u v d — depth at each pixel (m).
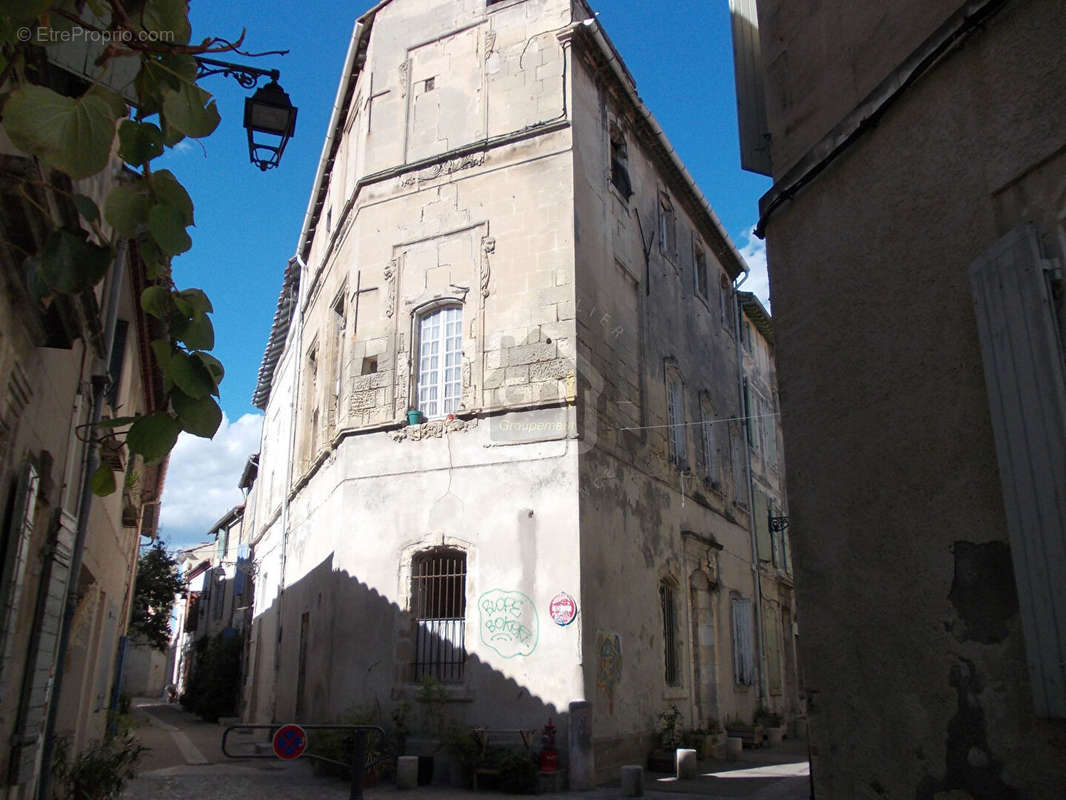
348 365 16.12
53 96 2.85
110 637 14.66
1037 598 3.55
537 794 11.98
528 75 16.14
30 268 4.87
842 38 5.50
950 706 4.07
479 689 13.32
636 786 11.70
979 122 4.23
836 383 5.10
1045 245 3.76
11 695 6.84
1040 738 3.59
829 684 4.90
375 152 17.17
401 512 14.80
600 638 13.52
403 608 14.22
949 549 4.17
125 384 12.30
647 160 19.31
